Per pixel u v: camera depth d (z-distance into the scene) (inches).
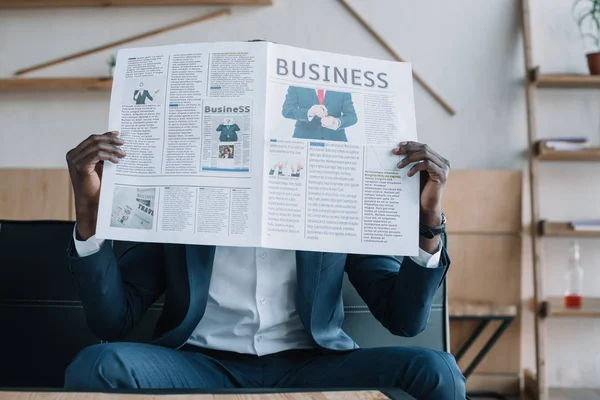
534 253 128.3
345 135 56.0
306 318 59.4
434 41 137.3
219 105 55.6
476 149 136.9
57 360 68.6
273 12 136.6
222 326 61.0
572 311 121.3
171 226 54.2
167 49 57.1
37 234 71.1
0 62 137.3
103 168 55.2
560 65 137.3
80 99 137.3
